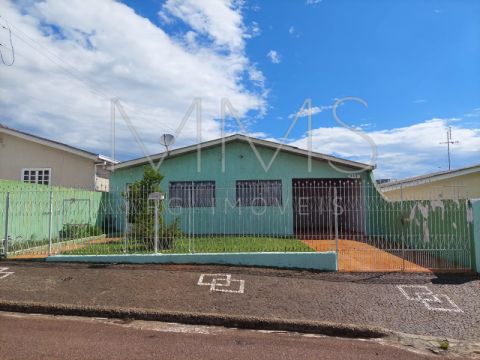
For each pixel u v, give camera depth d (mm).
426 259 9258
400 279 7605
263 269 8117
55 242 10719
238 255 8367
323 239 12492
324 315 5992
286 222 14359
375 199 12945
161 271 7809
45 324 5340
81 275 7504
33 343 4543
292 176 14664
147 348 4543
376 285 7273
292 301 6488
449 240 8781
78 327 5262
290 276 7699
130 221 9648
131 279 7316
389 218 12242
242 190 14656
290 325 5555
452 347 5070
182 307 6121
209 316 5699
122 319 5734
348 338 5336
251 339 5090
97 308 5887
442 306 6426
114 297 6453
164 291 6785
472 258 8117
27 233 10602
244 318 5641
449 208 8828
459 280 7582
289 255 8289
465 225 8320
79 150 16078
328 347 4883
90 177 16250
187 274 7656
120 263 8406
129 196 9781
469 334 5500
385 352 4781
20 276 7375
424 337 5391
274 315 5902
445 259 8828
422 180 15422
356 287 7156
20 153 16516
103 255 8531
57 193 11883
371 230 12492
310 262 8227
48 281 7141
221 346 4742
